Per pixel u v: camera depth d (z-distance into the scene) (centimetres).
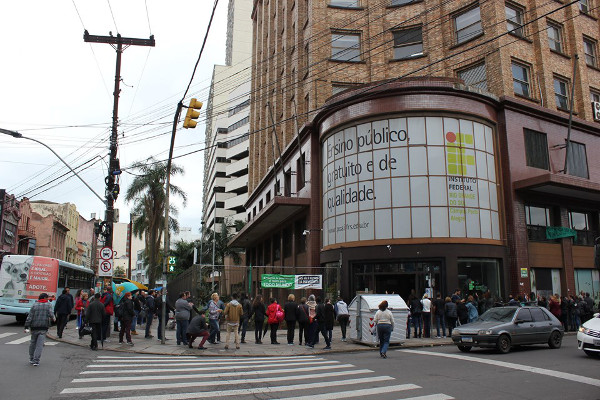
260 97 4516
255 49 5000
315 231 2500
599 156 2681
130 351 1373
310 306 1558
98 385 837
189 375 952
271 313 1592
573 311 2058
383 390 809
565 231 2333
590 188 2258
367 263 2111
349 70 2697
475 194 2091
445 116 2106
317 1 2781
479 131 2172
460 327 1381
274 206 2606
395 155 2092
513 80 2420
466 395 772
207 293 2122
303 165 2772
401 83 2125
